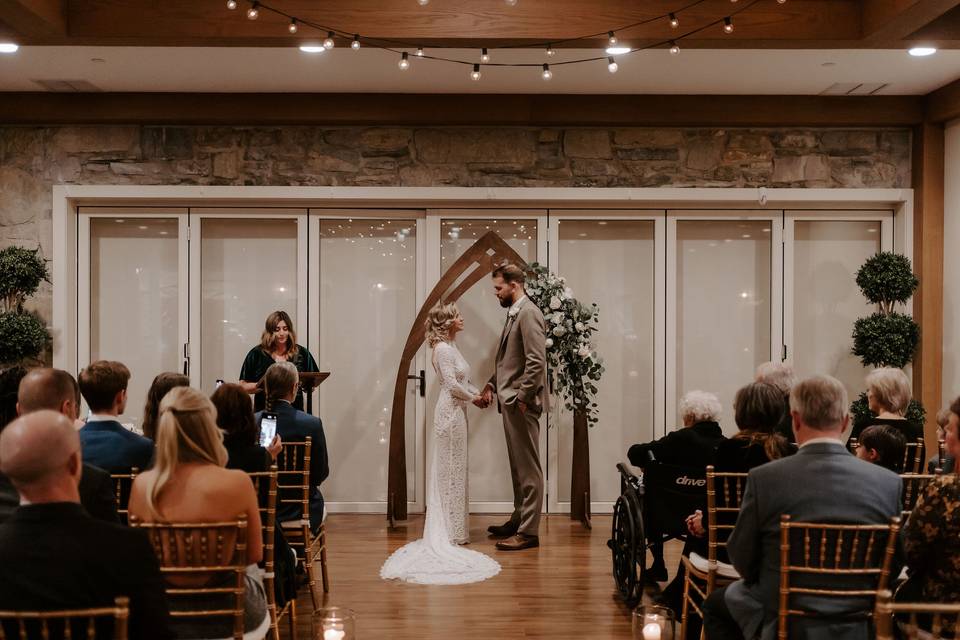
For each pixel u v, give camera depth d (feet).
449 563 15.07
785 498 7.54
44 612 4.96
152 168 19.16
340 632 8.95
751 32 13.92
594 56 16.08
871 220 19.89
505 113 18.78
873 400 11.76
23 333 17.54
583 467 18.57
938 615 5.42
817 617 7.40
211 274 19.77
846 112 18.94
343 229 19.88
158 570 5.72
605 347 19.99
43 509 5.41
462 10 14.08
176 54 16.05
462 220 19.79
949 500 7.08
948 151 18.75
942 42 14.10
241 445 9.89
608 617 12.50
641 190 19.12
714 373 19.99
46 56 16.10
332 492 19.86
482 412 19.83
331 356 19.94
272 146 19.25
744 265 20.01
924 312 18.95
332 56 16.20
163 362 19.75
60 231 18.97
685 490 11.98
